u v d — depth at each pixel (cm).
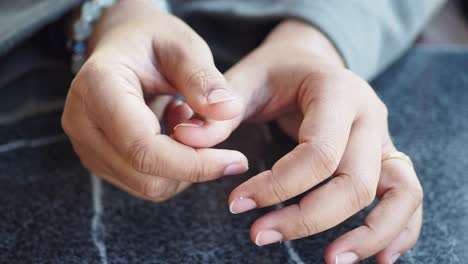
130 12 44
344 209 34
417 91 51
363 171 34
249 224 39
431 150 45
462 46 62
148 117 34
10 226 39
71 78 51
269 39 45
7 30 45
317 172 33
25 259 37
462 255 37
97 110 34
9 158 44
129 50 37
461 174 43
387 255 35
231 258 37
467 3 73
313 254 37
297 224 34
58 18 47
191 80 35
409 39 52
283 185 33
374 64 49
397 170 36
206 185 42
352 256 34
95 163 38
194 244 38
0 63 48
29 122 48
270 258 37
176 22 39
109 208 41
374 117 37
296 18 47
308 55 40
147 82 38
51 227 39
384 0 50
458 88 51
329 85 37
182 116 38
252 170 43
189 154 34
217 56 51
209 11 50
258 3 50
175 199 41
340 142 34
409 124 47
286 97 39
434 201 41
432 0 53
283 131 45
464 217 40
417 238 37
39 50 50
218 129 35
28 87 50
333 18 46
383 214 35
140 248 38
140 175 35
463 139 46
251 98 38
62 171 43
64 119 37
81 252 38
